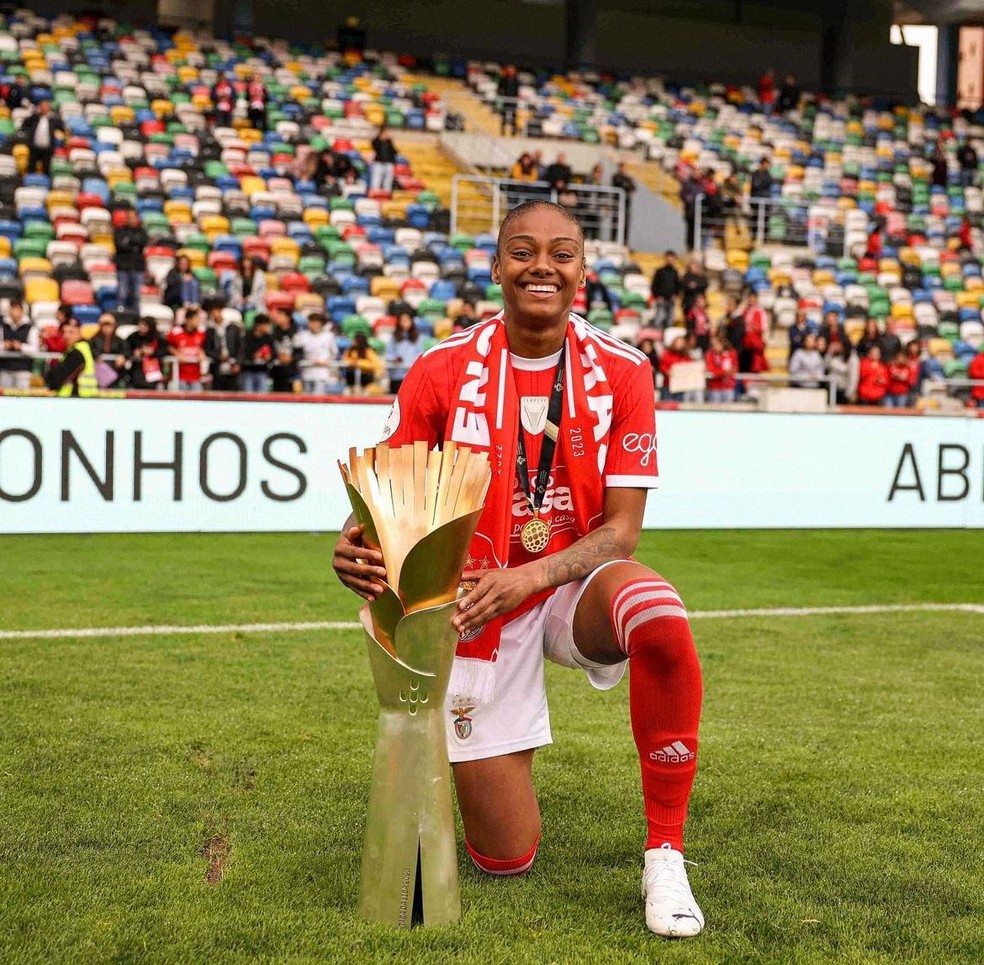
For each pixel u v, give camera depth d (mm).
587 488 2750
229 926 2410
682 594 7102
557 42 28844
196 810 3146
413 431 2760
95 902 2523
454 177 19156
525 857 2729
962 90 35969
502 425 2697
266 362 13242
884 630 6031
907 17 30312
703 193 19938
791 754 3789
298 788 3350
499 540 2693
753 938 2414
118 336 12742
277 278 16359
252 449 8711
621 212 19672
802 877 2762
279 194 18531
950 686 4797
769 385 16031
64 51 21609
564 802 3289
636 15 29312
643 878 2572
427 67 25438
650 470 2729
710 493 9742
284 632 5617
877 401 15781
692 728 2521
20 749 3672
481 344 2730
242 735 3885
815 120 26750
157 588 6797
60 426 8266
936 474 10203
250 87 20516
